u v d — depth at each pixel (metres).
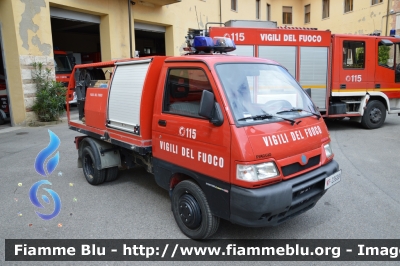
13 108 12.08
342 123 11.58
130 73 4.57
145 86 4.21
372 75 10.04
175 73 3.91
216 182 3.37
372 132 9.88
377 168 6.38
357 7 23.25
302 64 9.48
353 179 5.79
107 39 14.63
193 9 19.34
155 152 4.21
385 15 20.89
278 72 4.14
